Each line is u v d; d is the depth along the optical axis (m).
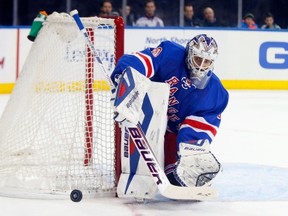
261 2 16.16
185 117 5.25
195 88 5.11
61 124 5.53
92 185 5.27
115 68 4.93
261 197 5.29
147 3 15.16
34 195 5.11
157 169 4.67
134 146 4.99
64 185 5.25
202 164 4.96
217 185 5.68
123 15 15.25
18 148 5.54
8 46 13.17
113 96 4.91
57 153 5.49
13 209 4.80
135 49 14.37
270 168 6.55
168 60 5.08
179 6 15.62
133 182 4.98
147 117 4.98
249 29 14.91
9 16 14.77
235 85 14.96
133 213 4.74
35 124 5.55
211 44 4.89
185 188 4.64
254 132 9.28
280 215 4.77
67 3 15.05
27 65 5.64
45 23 5.55
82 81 5.50
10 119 5.65
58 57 5.54
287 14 16.36
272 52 15.10
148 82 4.68
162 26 15.08
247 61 14.98
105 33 5.90
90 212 4.74
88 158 5.38
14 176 5.35
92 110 5.45
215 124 5.21
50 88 5.55
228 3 15.94
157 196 5.27
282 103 12.82
